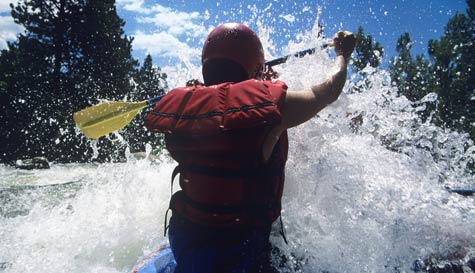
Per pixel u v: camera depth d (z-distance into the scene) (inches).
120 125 96.3
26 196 151.6
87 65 1039.0
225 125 58.0
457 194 88.4
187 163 63.2
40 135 777.6
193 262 61.4
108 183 127.2
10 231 103.6
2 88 933.8
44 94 956.0
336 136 90.4
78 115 95.6
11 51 1063.6
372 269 72.3
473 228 75.8
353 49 80.7
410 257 72.5
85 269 83.0
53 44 1021.8
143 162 118.2
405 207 80.0
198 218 61.6
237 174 60.0
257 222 61.7
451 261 69.6
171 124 63.3
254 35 69.6
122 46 1071.0
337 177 83.7
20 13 1006.4
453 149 102.0
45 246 94.1
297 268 72.9
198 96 63.1
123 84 1030.4
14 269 83.2
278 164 64.7
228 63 66.9
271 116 57.2
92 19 1022.4
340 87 72.6
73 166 333.1
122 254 89.0
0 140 861.2
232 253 60.8
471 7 916.0
